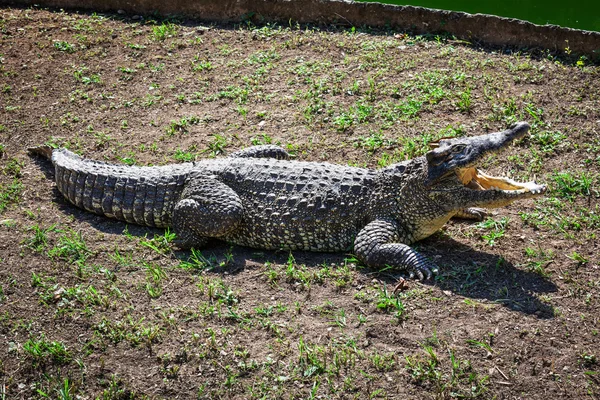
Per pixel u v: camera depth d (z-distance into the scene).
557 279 6.41
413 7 11.41
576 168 8.09
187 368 5.55
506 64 10.36
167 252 6.95
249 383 5.39
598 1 13.45
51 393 5.39
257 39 11.45
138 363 5.61
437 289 6.28
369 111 9.30
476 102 9.41
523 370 5.45
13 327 5.93
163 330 5.89
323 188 6.97
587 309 6.04
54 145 8.78
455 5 13.60
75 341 5.81
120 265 6.71
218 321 6.00
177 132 9.09
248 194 7.07
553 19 12.68
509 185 6.82
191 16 12.19
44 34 11.66
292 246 6.98
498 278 6.43
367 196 6.93
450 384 5.30
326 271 6.59
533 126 8.82
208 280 6.50
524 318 5.93
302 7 11.80
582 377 5.38
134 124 9.32
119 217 7.41
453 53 10.75
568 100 9.42
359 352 5.58
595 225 7.15
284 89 9.97
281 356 5.60
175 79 10.37
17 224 7.23
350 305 6.13
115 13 12.45
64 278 6.49
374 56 10.66
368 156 8.44
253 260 6.87
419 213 6.77
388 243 6.62
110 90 10.14
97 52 11.13
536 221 7.26
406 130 8.92
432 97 9.56
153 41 11.45
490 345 5.66
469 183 6.93
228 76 10.38
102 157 8.57
